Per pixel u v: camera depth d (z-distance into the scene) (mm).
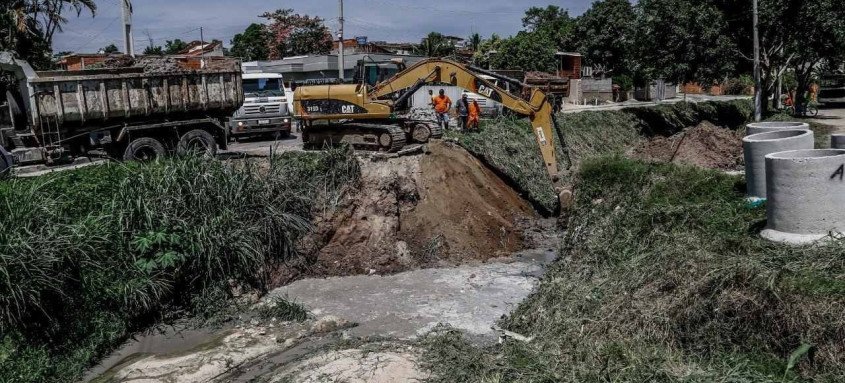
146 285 9227
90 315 8570
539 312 8164
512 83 14617
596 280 8258
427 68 15141
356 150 16016
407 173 12953
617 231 9477
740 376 5633
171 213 10031
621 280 7758
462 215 12789
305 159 12594
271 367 7918
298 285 10742
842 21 23422
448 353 7465
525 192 16000
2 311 7715
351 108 15742
